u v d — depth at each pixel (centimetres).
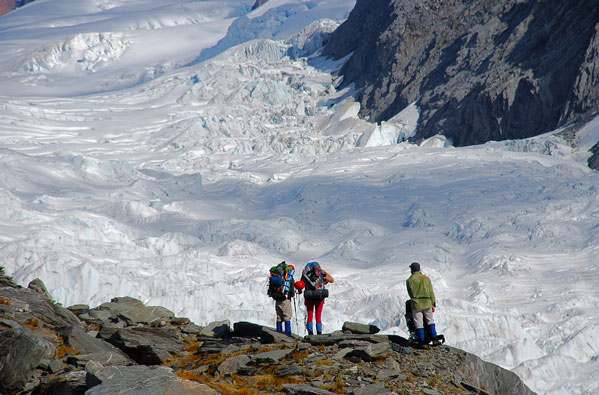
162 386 584
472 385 801
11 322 777
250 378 749
